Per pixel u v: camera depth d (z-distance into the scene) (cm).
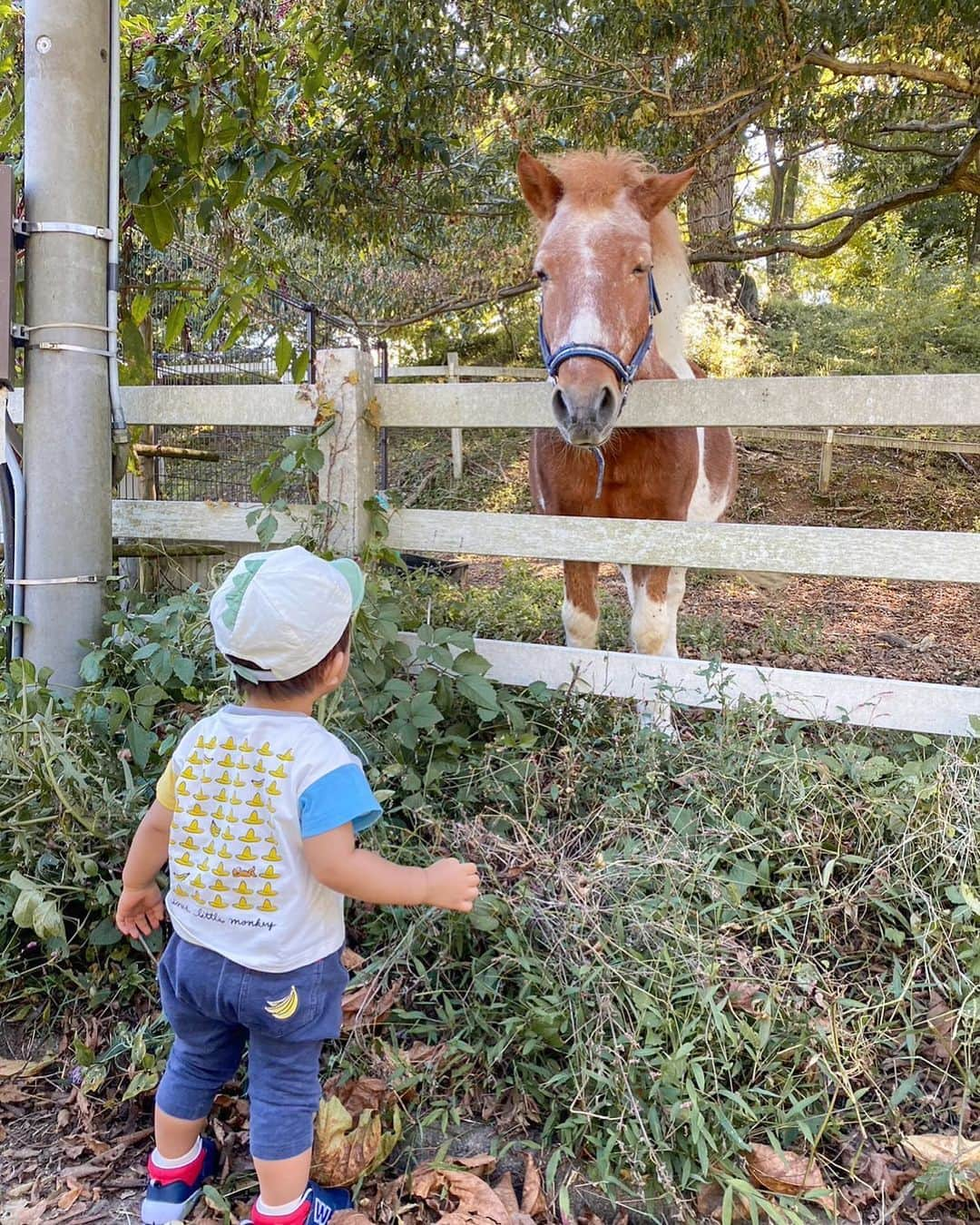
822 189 1723
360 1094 166
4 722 219
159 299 504
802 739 246
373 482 289
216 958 137
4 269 246
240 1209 148
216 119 364
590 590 329
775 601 655
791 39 488
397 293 1073
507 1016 178
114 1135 167
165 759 220
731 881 194
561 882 190
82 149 255
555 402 252
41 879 196
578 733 259
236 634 132
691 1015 167
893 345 1234
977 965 179
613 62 514
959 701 241
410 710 234
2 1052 186
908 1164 159
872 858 208
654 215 290
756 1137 162
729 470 431
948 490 947
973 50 502
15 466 264
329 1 441
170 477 527
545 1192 153
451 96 513
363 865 134
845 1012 176
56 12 249
